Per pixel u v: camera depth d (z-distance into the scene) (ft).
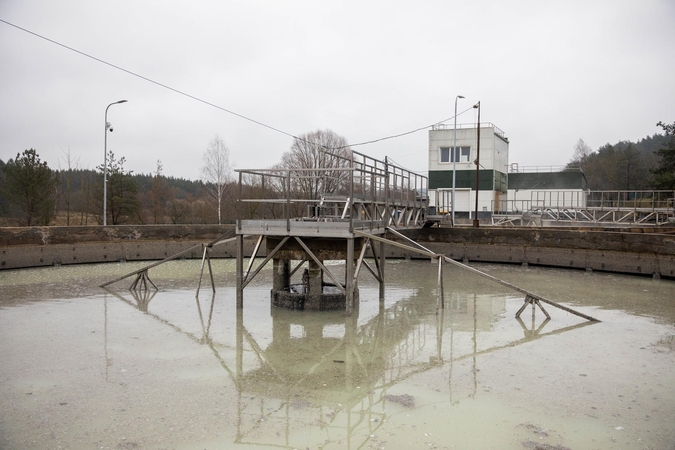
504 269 62.80
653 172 123.34
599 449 16.62
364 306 39.88
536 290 47.03
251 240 74.84
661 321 34.65
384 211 43.55
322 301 37.88
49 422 18.44
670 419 18.85
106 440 17.10
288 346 28.50
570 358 26.30
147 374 23.62
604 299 42.55
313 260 37.35
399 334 31.27
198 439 17.24
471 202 118.93
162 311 37.63
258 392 21.48
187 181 180.04
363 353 27.22
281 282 40.14
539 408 19.85
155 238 71.36
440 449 16.60
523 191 131.34
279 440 17.22
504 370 24.39
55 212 98.94
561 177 129.08
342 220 40.52
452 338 30.37
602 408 19.85
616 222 90.38
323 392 21.53
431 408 19.89
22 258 61.52
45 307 38.83
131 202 103.19
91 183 115.34
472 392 21.56
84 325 33.09
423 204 66.49
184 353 27.02
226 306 39.58
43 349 27.55
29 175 84.07
